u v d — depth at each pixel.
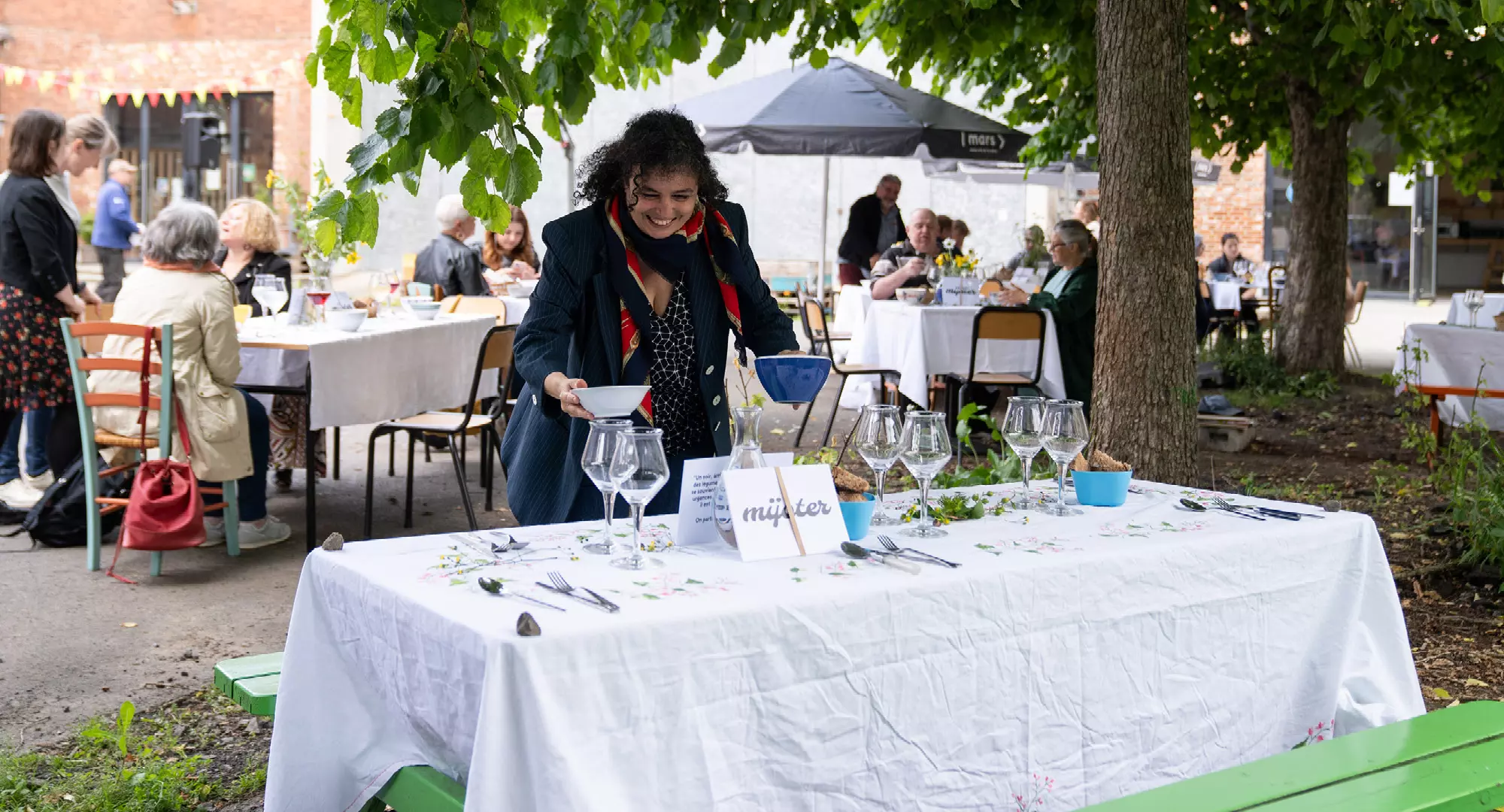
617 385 2.79
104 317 5.71
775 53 16.92
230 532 5.32
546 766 1.68
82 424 5.03
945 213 17.66
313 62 2.71
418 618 1.91
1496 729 2.47
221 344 5.02
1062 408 2.70
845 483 2.37
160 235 5.04
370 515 5.64
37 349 5.65
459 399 6.49
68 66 19.83
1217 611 2.45
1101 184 4.80
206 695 3.73
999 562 2.20
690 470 2.31
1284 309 11.30
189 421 5.00
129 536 4.86
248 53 19.36
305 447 5.49
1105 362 4.80
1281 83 10.80
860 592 1.98
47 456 6.11
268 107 19.81
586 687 1.73
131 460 5.32
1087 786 2.28
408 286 6.95
